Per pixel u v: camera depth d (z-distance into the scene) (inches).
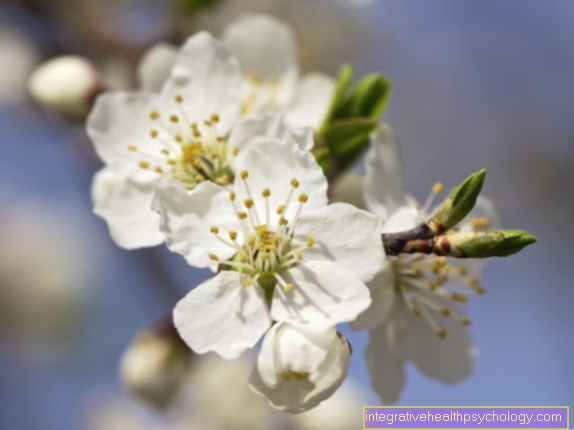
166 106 6.8
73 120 7.8
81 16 9.4
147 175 6.7
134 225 6.5
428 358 6.8
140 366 7.7
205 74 6.8
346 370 5.9
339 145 6.7
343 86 6.9
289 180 6.2
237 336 6.0
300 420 9.1
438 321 6.8
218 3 8.7
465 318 6.8
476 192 5.9
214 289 6.1
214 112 6.7
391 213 6.5
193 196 6.2
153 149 6.7
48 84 7.7
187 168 6.6
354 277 6.0
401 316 6.7
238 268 6.1
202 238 6.1
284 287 6.0
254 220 6.2
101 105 6.7
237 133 6.5
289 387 5.9
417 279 6.7
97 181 6.8
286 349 5.8
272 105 7.3
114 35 9.4
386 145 6.6
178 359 7.7
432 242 6.0
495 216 6.9
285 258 6.1
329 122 6.9
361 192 7.1
